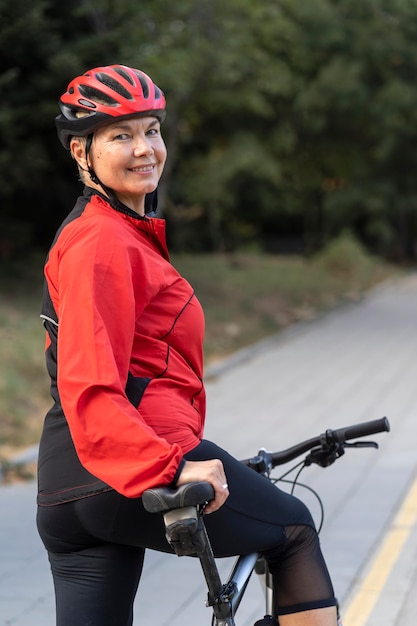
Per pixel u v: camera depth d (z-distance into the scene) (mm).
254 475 3268
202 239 41344
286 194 42219
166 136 24094
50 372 3227
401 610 6051
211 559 2973
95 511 3049
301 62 35844
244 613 6016
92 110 3186
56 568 3238
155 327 3160
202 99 24688
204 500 2775
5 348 13953
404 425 12008
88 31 19984
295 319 24266
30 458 10359
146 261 3104
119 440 2820
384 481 9289
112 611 3176
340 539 7531
